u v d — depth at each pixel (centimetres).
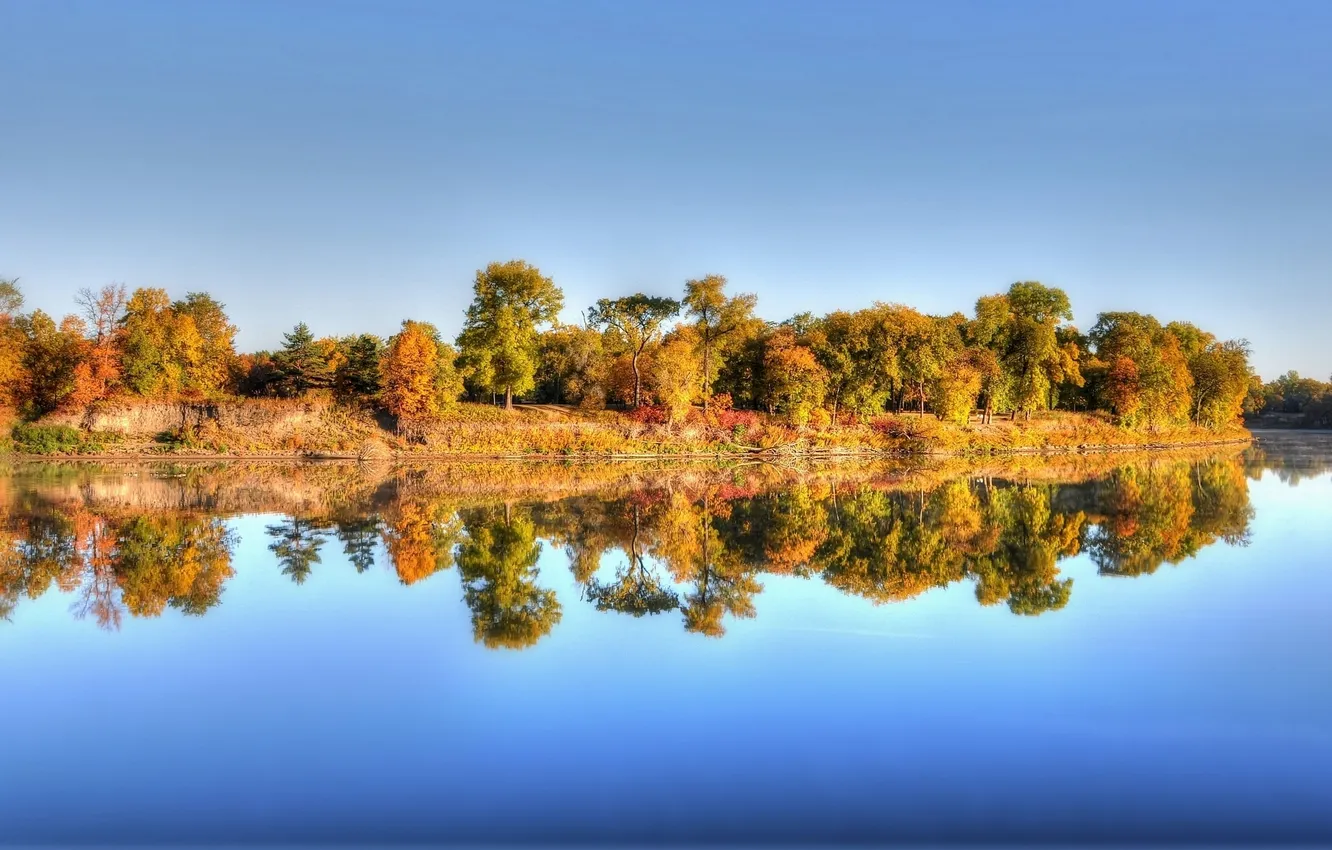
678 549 2627
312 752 1111
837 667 1441
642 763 1072
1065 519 3300
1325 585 2067
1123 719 1211
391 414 6850
